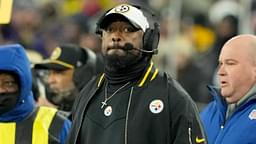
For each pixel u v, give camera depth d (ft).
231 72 36.19
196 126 31.35
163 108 31.12
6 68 34.58
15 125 34.99
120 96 31.65
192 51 71.56
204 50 73.97
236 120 36.24
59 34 78.84
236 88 36.27
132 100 31.45
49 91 43.42
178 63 67.31
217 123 37.09
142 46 31.58
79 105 32.68
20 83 34.91
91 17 81.15
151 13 32.17
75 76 43.37
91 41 68.85
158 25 32.19
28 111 35.29
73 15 81.51
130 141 30.89
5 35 78.28
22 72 34.83
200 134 31.42
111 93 31.91
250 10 69.31
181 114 31.12
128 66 31.58
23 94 34.99
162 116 31.07
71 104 43.47
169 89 31.48
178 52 68.49
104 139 31.30
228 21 67.05
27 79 35.04
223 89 36.45
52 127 35.09
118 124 31.22
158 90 31.45
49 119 35.29
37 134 34.88
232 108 36.91
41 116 35.37
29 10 81.25
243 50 36.27
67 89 43.34
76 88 43.45
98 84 32.50
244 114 36.17
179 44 70.03
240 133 35.86
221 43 66.95
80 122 32.17
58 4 84.74
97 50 68.64
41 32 79.66
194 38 75.00
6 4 36.32
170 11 71.61
